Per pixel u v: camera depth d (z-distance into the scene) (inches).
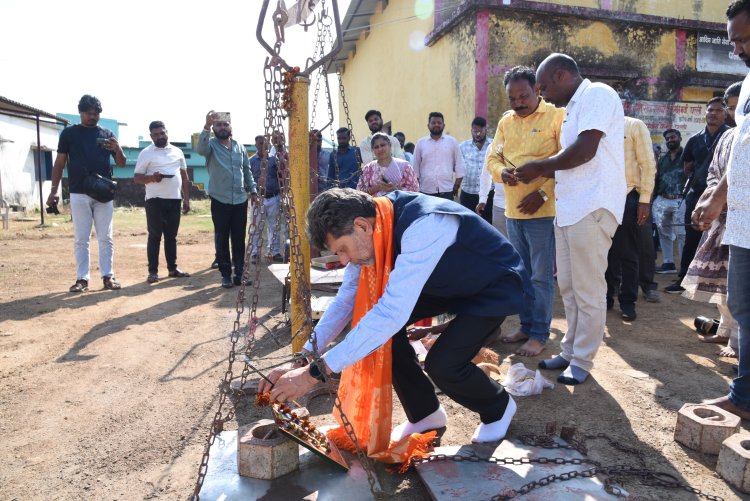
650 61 373.1
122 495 90.3
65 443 108.1
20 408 124.0
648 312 205.5
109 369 148.0
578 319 135.0
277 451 91.4
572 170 127.3
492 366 138.2
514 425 112.9
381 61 557.3
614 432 110.4
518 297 94.0
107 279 250.2
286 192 100.9
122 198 927.0
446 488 86.8
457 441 107.7
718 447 100.4
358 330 81.8
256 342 171.2
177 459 101.3
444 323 170.4
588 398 126.7
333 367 82.0
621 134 126.4
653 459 100.0
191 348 165.3
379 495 86.4
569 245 129.7
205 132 237.3
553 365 144.9
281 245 319.3
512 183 142.4
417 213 87.8
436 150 278.4
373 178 215.3
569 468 93.4
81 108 233.0
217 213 246.7
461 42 362.0
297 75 130.7
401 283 82.2
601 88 123.8
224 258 251.9
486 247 92.6
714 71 387.2
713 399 123.6
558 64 129.2
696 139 235.8
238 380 135.7
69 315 203.0
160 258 348.5
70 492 91.6
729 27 105.4
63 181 943.7
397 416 120.5
